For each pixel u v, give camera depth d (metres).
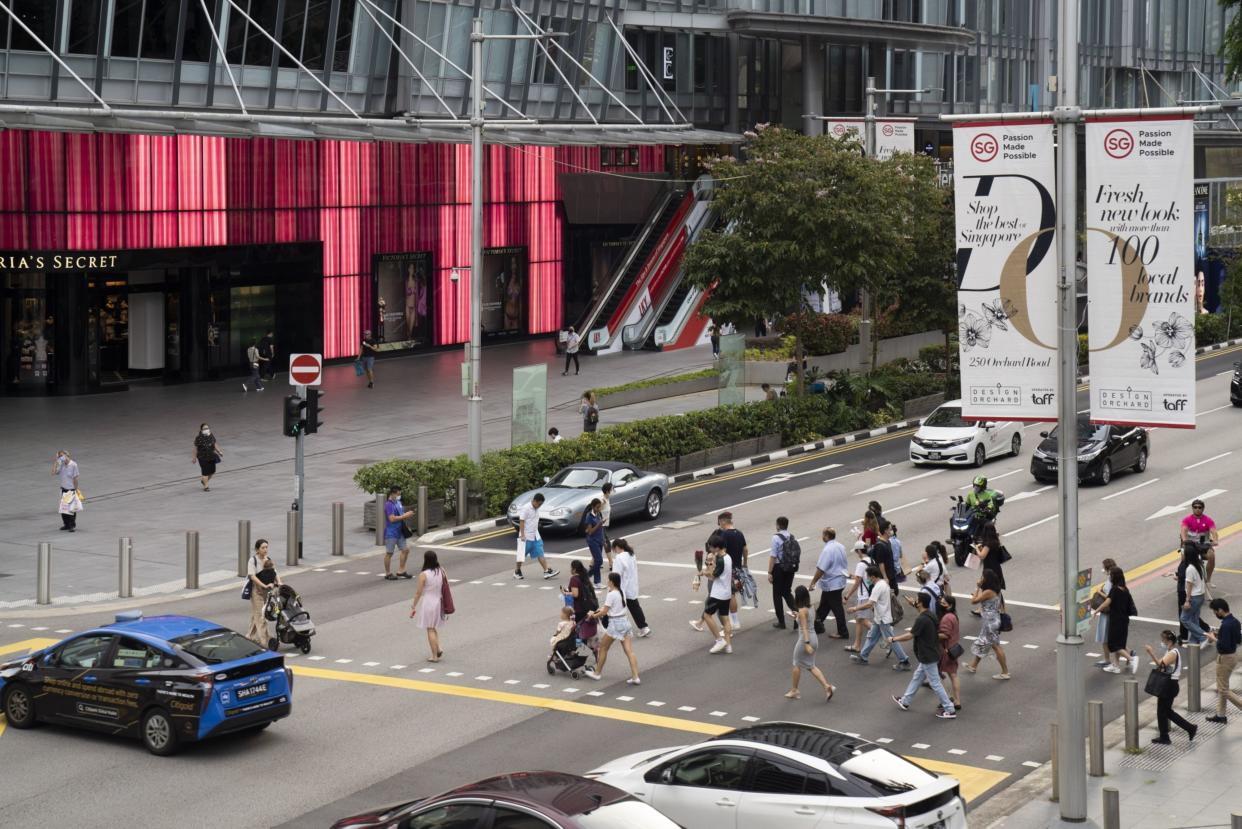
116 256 69.19
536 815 17.14
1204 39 136.12
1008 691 30.34
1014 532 45.31
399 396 71.62
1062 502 23.41
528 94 87.06
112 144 68.56
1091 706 25.05
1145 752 26.41
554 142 75.81
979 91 117.56
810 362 76.56
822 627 34.75
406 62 78.31
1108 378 23.67
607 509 39.84
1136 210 23.23
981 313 24.39
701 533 45.59
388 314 85.00
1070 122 23.41
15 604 37.22
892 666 32.06
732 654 32.94
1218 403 71.88
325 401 70.12
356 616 36.12
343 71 75.69
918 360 78.62
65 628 35.00
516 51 85.44
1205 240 114.31
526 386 53.00
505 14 84.00
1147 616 36.09
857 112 107.62
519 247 92.31
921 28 102.75
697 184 98.06
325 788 24.61
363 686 30.44
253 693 26.42
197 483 52.78
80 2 63.06
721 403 63.38
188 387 74.12
